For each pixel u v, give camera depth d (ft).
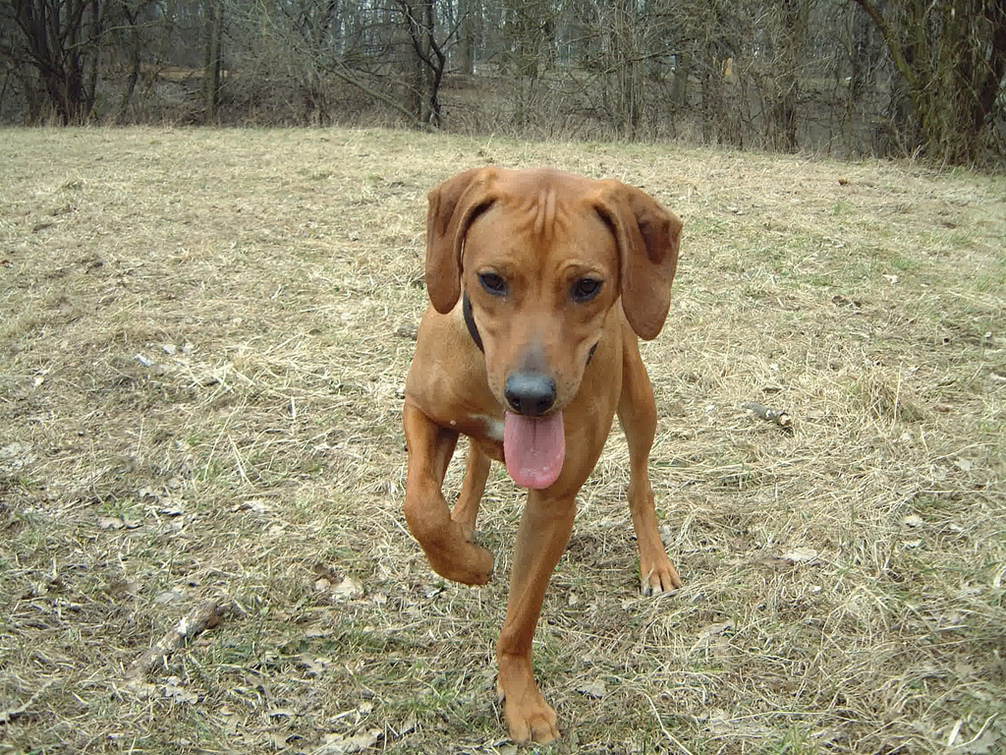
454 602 3.64
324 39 21.20
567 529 2.95
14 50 22.77
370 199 8.90
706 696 3.21
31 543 3.82
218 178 9.87
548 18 17.67
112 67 23.62
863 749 2.98
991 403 5.10
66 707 3.02
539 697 3.10
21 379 5.18
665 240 2.75
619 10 16.75
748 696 3.21
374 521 4.10
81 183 9.35
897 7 13.69
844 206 9.14
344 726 3.03
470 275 2.63
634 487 3.94
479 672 3.29
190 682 3.18
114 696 3.09
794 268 7.23
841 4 15.25
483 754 2.95
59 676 3.15
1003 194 10.32
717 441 4.82
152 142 13.20
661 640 3.50
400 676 3.26
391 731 3.02
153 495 4.24
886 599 3.62
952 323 6.22
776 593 3.70
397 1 20.12
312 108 21.31
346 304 6.31
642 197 2.74
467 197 2.70
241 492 4.27
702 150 13.48
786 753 2.95
